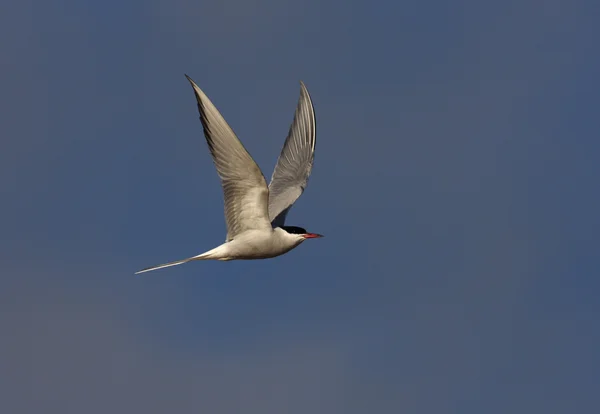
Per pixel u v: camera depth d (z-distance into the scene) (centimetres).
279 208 1708
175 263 1448
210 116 1321
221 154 1359
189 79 1306
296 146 1789
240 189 1402
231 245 1456
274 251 1481
